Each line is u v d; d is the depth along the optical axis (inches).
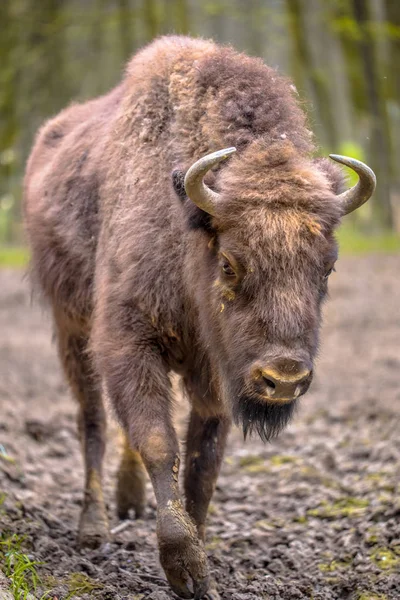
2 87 4067.4
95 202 844.0
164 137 763.4
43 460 1123.3
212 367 735.7
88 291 862.5
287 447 1219.2
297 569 806.5
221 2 4357.8
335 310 2181.3
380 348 1766.7
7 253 3408.0
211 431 776.3
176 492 672.4
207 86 741.9
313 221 641.0
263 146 679.7
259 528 927.7
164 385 729.0
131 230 750.5
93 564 780.0
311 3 3971.5
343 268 2837.1
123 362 727.1
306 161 684.1
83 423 939.3
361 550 812.6
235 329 653.3
